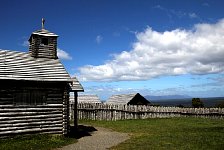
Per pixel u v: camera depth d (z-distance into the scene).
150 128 29.05
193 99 52.31
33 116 22.05
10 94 21.36
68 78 23.61
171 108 42.44
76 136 24.39
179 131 25.95
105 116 40.00
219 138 21.03
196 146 18.38
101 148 18.97
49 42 26.52
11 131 21.02
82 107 41.12
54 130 22.83
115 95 53.75
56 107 23.09
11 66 22.88
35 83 22.41
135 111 39.94
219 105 48.84
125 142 20.91
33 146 18.94
